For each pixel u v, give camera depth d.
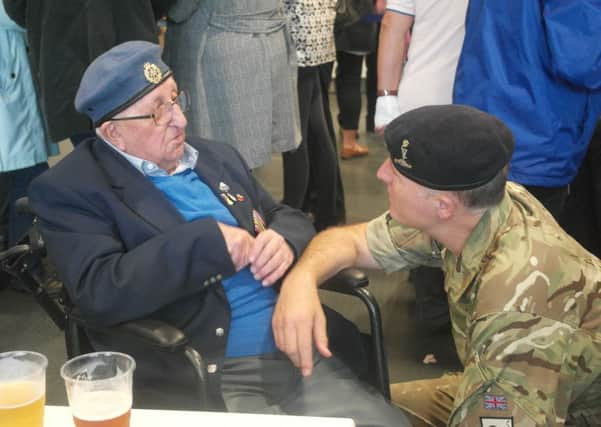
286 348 1.64
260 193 2.10
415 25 2.39
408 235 1.79
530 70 2.11
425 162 1.40
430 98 2.38
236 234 1.77
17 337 2.94
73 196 1.77
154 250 1.69
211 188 1.96
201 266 1.71
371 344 1.88
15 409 1.05
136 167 1.87
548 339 1.36
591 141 2.48
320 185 3.71
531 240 1.41
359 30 4.82
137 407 1.76
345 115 5.19
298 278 1.71
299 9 3.27
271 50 2.88
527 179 2.20
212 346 1.80
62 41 2.55
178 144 1.88
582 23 2.04
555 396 1.37
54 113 2.62
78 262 1.71
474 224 1.45
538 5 2.08
